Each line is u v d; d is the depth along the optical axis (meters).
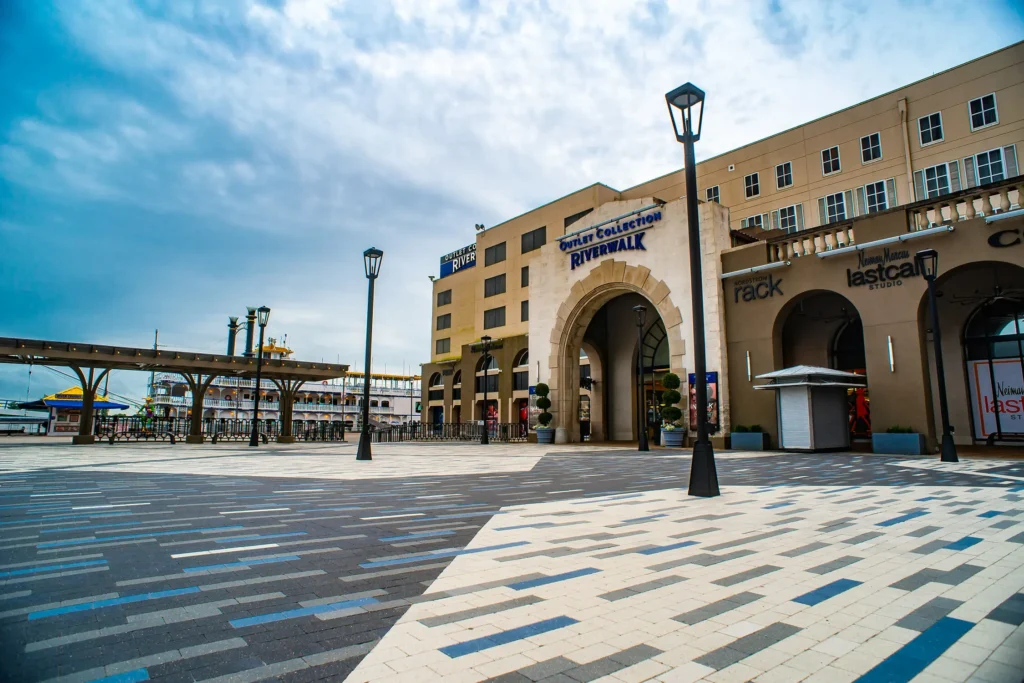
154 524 5.89
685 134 8.70
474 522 6.12
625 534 5.47
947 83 24.16
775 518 6.30
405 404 93.81
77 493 8.21
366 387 16.41
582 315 28.97
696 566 4.32
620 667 2.58
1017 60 22.47
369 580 3.97
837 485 9.31
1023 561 4.46
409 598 3.59
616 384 31.53
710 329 22.20
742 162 30.72
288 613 3.30
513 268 44.22
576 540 5.21
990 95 23.02
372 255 16.73
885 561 4.46
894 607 3.41
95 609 3.34
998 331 20.16
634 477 10.99
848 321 22.64
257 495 8.16
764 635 2.97
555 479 10.62
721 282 22.28
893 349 17.45
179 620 3.17
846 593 3.67
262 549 4.85
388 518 6.35
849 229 19.25
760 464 13.81
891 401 17.39
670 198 34.19
